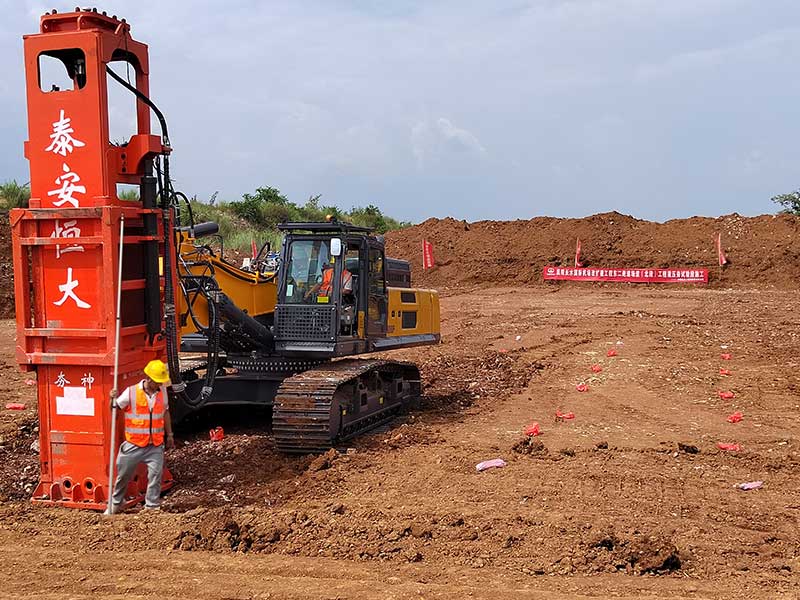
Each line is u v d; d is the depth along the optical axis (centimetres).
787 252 3381
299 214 4900
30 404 1432
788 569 690
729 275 3353
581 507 851
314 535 765
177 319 971
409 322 1357
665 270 3397
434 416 1312
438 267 3841
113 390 856
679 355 1814
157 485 874
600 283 3475
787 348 1850
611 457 1041
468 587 651
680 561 698
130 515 843
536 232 3934
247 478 983
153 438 860
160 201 914
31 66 861
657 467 997
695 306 2722
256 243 3747
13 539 780
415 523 788
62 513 853
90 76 848
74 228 863
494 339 2127
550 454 1055
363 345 1191
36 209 859
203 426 1269
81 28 857
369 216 5506
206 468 1030
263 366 1187
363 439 1137
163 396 874
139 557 728
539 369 1703
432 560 711
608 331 2205
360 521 798
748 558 714
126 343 884
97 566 710
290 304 1130
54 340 880
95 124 852
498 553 722
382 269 1264
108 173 858
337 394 1086
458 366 1762
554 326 2330
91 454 878
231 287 1138
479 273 3712
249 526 784
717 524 802
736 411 1304
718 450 1070
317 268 1131
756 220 3681
